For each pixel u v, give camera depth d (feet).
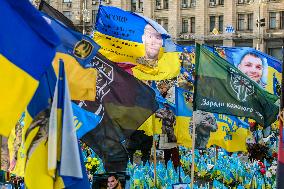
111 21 50.44
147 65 52.54
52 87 27.22
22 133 29.40
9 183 34.88
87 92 36.17
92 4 297.74
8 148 31.86
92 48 35.96
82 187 26.94
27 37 23.70
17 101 23.68
